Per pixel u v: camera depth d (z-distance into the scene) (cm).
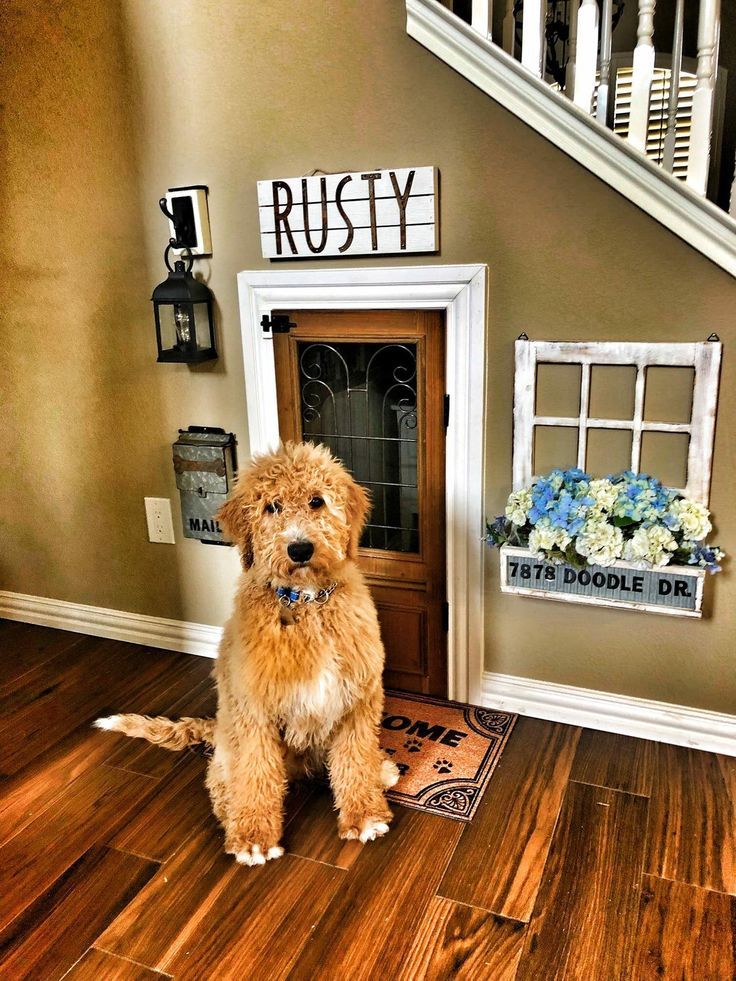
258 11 189
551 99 170
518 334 191
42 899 154
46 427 253
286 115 195
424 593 221
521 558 195
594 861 160
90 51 207
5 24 212
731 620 189
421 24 175
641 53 177
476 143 181
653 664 199
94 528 260
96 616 271
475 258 189
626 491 182
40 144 221
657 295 176
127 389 238
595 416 188
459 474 204
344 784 171
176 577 253
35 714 222
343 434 221
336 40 185
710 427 177
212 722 201
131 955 140
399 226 190
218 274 216
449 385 199
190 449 229
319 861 162
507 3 205
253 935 144
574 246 180
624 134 285
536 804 178
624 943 140
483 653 217
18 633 275
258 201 203
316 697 159
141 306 227
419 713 218
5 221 233
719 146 284
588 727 209
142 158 212
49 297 237
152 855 165
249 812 163
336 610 163
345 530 161
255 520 158
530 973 135
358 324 207
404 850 165
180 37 197
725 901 149
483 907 149
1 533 276
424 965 137
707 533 178
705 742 198
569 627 205
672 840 166
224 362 224
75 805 182
